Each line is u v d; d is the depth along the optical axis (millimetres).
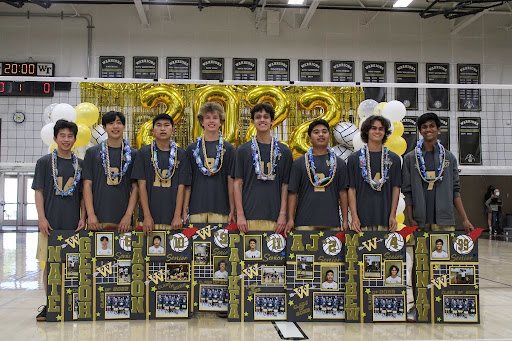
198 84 5191
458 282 3422
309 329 3184
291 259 3428
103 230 3445
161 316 3438
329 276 3430
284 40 10359
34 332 3078
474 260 3428
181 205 3514
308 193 3521
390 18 10617
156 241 3457
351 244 3430
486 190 12938
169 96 4883
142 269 3439
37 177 3510
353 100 5508
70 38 10062
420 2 10477
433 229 3568
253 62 10273
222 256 3504
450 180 3564
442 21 10719
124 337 2949
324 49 10430
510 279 5590
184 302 3445
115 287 3422
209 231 3502
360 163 3496
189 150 3652
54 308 3375
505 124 10773
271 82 5039
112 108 5191
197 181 3592
